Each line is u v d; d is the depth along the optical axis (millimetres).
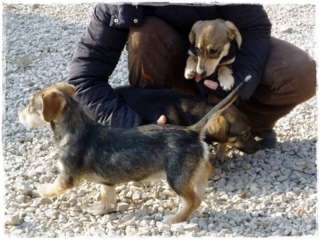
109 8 1783
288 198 1678
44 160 1856
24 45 2682
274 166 1819
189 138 1595
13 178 1773
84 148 1633
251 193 1709
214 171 1800
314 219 1596
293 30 2838
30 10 3098
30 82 2352
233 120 1767
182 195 1592
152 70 1834
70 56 2582
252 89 1804
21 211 1644
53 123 1652
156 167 1606
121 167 1613
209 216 1626
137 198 1705
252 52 1818
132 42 1816
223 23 1860
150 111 1802
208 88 1892
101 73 1818
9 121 2070
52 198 1709
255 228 1573
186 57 1920
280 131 2012
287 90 1832
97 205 1666
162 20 1853
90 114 1808
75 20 2977
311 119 2078
